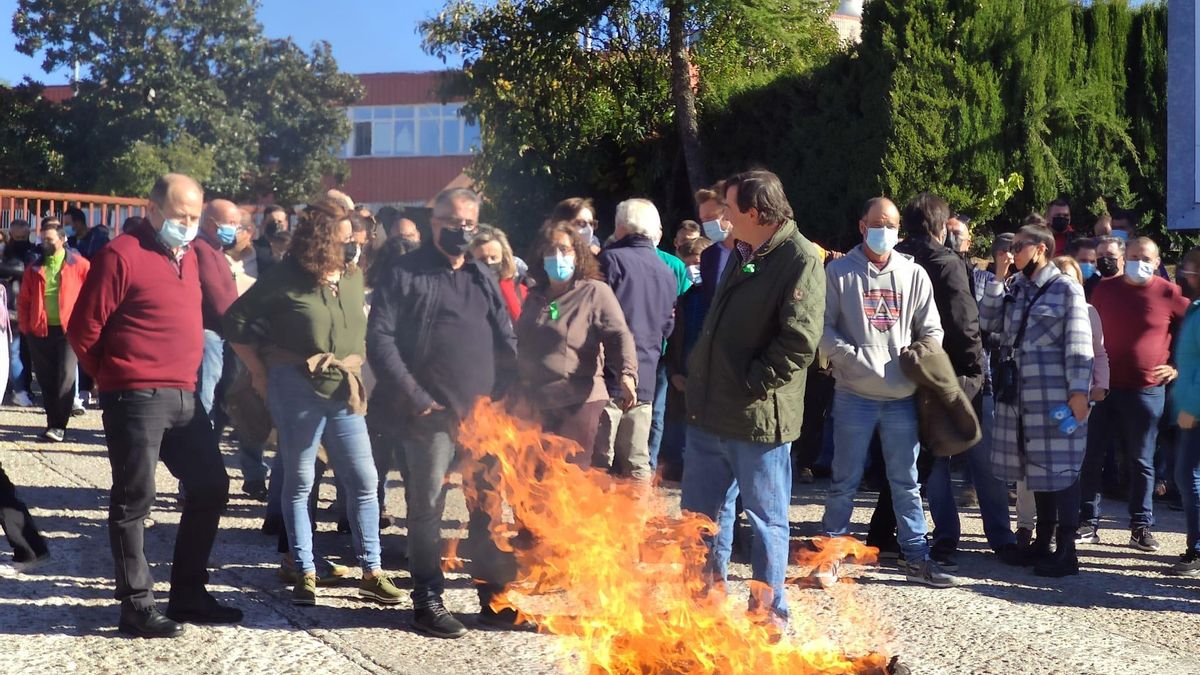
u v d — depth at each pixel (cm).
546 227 569
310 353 515
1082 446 645
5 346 642
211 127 3281
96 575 572
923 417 593
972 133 1378
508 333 537
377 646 484
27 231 1236
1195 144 1284
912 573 621
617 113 2023
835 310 596
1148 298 737
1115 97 1428
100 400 484
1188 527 673
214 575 583
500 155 2125
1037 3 1391
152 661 455
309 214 517
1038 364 650
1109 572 671
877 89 1405
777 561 488
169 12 3266
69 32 3209
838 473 605
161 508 724
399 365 496
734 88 1797
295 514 535
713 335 489
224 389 848
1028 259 665
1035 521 696
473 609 545
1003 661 496
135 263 474
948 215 654
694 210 1927
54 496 747
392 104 4097
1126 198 1402
